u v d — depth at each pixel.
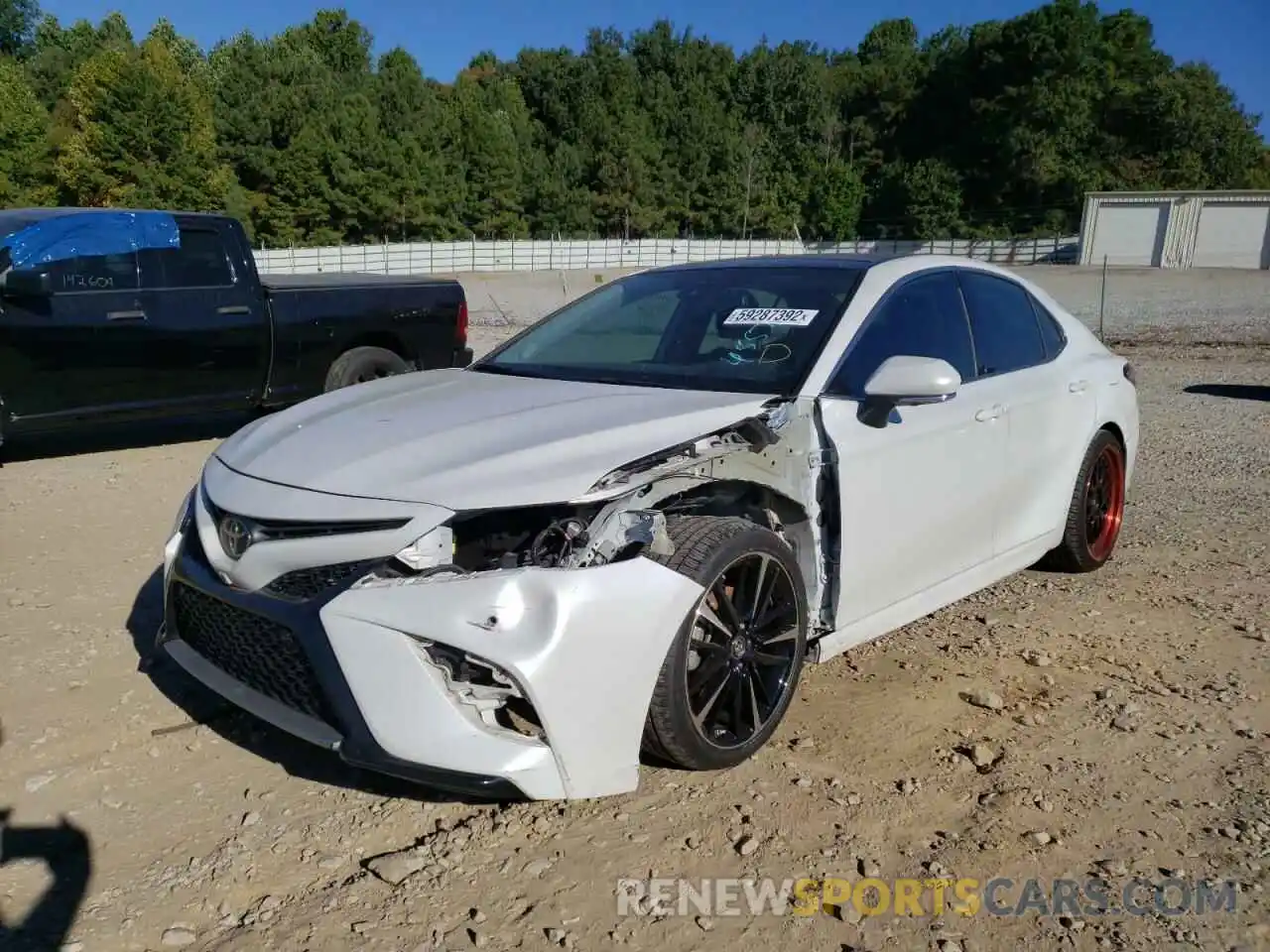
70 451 8.01
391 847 2.94
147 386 7.49
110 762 3.36
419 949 2.51
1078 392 4.89
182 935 2.56
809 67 93.69
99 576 5.10
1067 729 3.64
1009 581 5.23
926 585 4.08
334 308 8.40
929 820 3.07
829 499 3.54
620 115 81.38
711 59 96.06
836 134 93.50
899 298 4.09
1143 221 54.25
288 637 2.90
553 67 88.50
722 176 78.38
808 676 4.05
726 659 3.20
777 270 4.32
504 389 3.79
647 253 66.38
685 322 4.12
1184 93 80.75
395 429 3.36
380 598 2.76
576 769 2.80
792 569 3.38
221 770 3.33
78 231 7.14
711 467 3.18
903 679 4.03
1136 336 18.08
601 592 2.80
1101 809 3.14
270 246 61.59
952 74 88.50
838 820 3.05
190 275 7.65
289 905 2.68
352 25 91.00
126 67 53.12
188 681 3.94
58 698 3.79
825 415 3.52
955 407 4.06
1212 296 29.39
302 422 3.63
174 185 55.19
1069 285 35.72
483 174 69.19
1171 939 2.57
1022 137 78.00
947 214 76.12
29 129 53.75
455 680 2.75
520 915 2.63
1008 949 2.54
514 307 25.28
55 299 6.99
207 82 69.88
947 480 4.02
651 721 3.03
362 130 62.50
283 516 2.97
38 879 2.78
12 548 5.52
